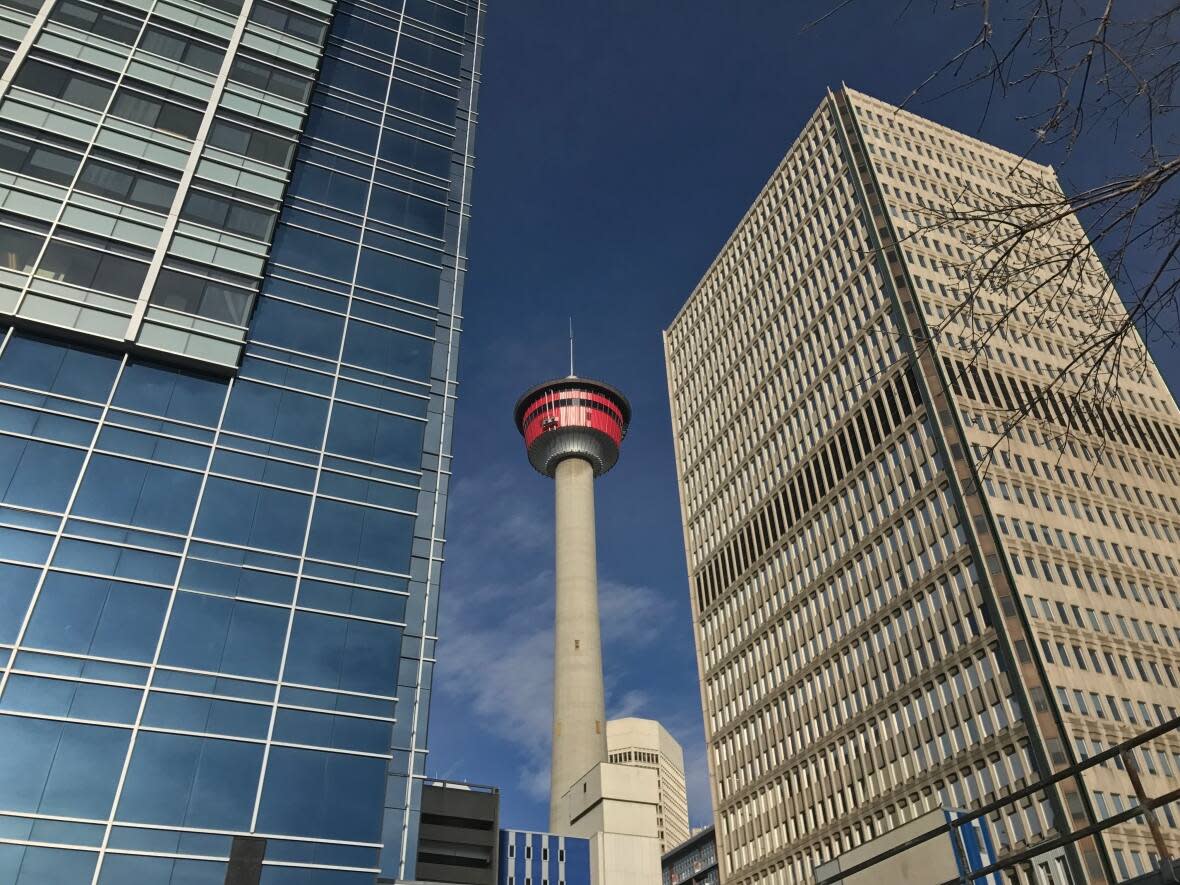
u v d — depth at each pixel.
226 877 29.97
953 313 7.91
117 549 34.94
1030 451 79.69
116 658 32.62
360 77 57.41
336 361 45.25
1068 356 88.69
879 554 85.19
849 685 83.75
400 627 38.88
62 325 38.03
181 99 46.50
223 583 36.22
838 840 79.31
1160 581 75.75
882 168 102.44
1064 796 59.56
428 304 50.25
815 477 98.81
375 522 41.28
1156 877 7.47
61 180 41.16
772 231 121.31
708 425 126.25
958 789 68.00
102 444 37.00
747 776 95.50
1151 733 7.88
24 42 43.44
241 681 34.31
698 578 118.44
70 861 28.45
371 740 35.41
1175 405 92.19
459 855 61.53
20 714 30.19
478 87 63.53
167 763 31.45
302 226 48.81
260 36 51.56
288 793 32.75
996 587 70.44
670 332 145.25
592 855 84.94
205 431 39.56
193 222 43.50
